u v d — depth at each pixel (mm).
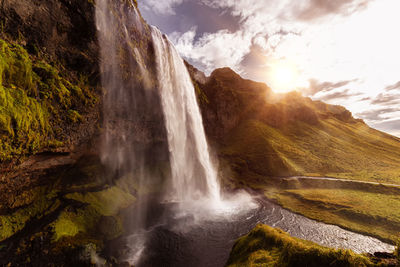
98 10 29422
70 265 22266
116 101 36219
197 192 58281
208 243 30656
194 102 74000
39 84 22906
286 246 16812
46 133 23672
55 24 25281
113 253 26594
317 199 53094
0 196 22422
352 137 134375
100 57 30906
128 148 44125
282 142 104500
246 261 18016
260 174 77500
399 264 11484
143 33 42031
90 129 31922
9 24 21250
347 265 12242
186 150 64750
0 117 17391
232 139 108938
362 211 43906
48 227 25141
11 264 20500
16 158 20359
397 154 113625
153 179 51000
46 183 29000
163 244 29984
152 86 44500
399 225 37531
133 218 37094
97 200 35312
